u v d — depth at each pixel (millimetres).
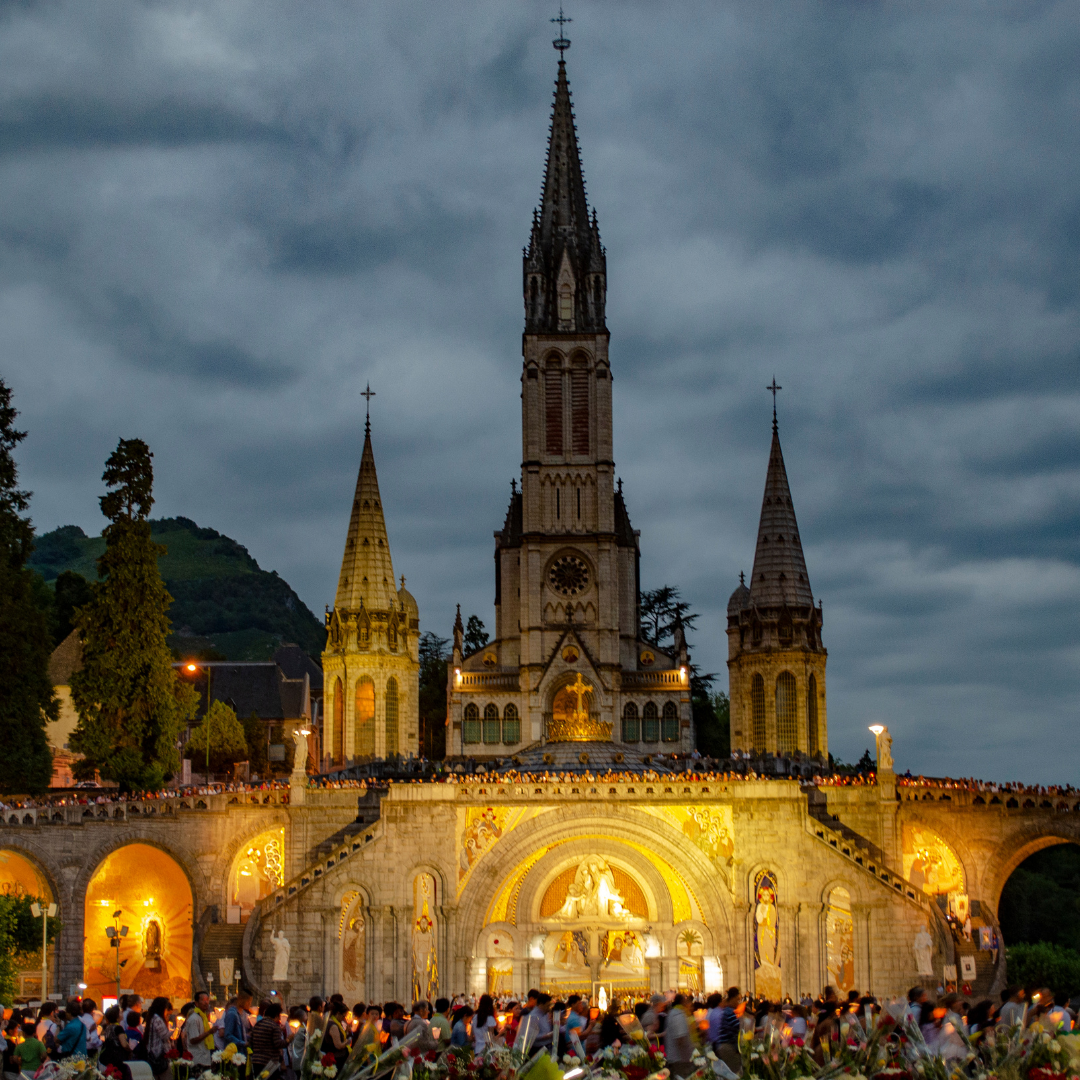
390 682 124938
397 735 124750
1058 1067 29516
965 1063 31016
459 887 84375
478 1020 38719
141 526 100375
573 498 142750
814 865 83812
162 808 87438
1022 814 86938
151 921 93312
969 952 82438
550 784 85062
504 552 146250
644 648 143000
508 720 138500
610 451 144000
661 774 85875
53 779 116938
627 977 84562
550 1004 39375
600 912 85312
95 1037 40656
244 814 89062
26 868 89375
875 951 82188
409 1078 32688
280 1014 38094
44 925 74875
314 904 83375
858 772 117188
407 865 84312
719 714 177875
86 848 85000
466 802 84938
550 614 140375
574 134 153500
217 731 132250
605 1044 36656
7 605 84812
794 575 117250
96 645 98750
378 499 128875
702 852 84562
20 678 85688
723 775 86312
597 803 84812
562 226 149875
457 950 83812
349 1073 32844
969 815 87250
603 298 147625
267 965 82375
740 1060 33062
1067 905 115562
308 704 169625
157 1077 36531
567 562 141250
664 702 139000
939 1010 33375
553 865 85062
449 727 138125
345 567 127062
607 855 85438
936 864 88375
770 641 116000
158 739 99250
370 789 89375
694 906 84938
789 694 115500
